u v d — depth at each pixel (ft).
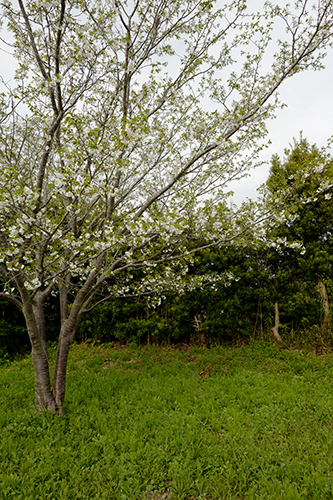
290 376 15.74
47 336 25.55
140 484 8.09
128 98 13.16
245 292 22.27
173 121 14.40
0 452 9.18
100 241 10.66
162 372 17.30
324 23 11.24
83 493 7.69
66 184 10.13
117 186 13.09
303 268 21.39
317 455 8.77
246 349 20.72
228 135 12.19
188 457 8.83
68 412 12.20
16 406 12.91
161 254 19.25
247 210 15.05
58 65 11.12
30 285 11.35
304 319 21.18
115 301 24.07
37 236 12.11
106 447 9.46
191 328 23.68
